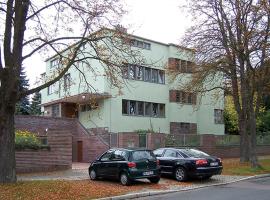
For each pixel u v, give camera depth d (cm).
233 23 2717
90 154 3284
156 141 3100
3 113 1545
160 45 4184
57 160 2495
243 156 3036
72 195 1498
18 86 1556
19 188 1488
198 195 1602
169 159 2100
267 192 1667
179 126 4362
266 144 4559
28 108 5412
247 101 2883
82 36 1683
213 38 2856
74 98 3700
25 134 2578
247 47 2684
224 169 2622
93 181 1942
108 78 1784
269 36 2692
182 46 2969
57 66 1805
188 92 3072
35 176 2166
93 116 3925
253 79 2833
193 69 2973
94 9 1677
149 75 4116
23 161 2353
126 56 1748
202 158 2030
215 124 4853
